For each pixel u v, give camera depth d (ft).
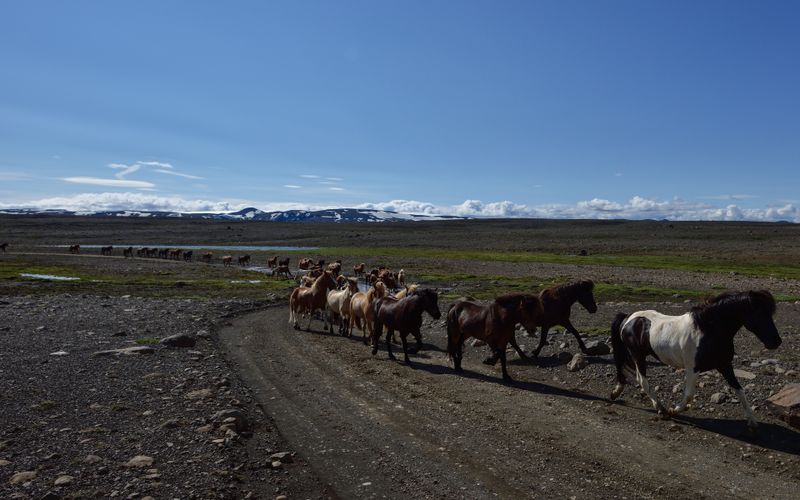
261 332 66.33
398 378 42.60
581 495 22.09
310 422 31.45
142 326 63.93
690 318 29.91
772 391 34.42
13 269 179.22
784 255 262.06
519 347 51.55
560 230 570.05
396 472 24.31
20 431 26.68
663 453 26.58
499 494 22.17
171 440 26.20
